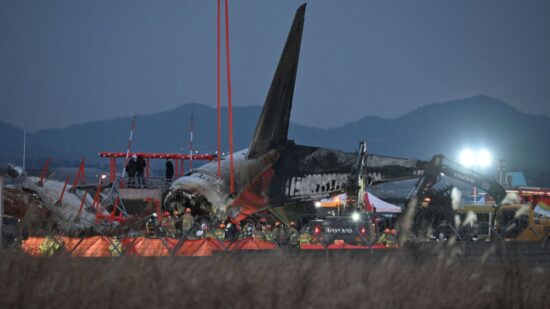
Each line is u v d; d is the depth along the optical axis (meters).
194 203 138.88
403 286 47.38
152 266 48.78
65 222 105.38
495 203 163.25
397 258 64.44
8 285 43.81
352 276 48.38
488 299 47.38
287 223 153.62
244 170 154.00
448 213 122.44
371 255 70.19
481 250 82.31
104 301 39.97
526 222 147.00
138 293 40.78
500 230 96.44
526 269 58.78
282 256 58.47
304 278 44.84
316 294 41.62
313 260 60.06
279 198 162.25
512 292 48.62
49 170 166.25
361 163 152.62
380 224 137.38
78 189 165.38
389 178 171.38
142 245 80.62
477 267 61.12
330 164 172.75
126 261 52.44
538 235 114.94
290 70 166.62
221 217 139.88
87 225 135.12
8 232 100.12
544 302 50.59
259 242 90.06
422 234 88.31
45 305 39.38
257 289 41.31
